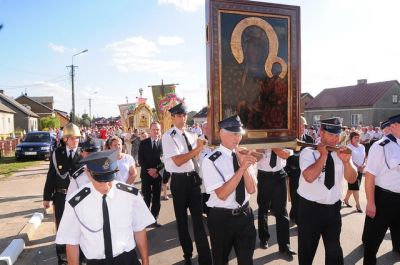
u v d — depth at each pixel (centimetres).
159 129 730
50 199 495
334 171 372
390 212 418
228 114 349
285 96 371
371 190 422
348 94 4391
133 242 282
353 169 365
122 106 2117
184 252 508
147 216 293
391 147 416
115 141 534
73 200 270
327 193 368
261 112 362
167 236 647
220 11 340
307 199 378
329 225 376
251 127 360
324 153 355
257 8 352
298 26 370
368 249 437
